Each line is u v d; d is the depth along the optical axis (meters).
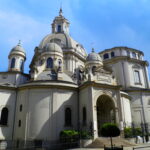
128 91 41.69
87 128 27.22
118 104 30.19
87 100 28.70
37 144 27.11
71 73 40.72
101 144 23.20
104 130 18.77
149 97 42.31
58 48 40.69
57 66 37.09
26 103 29.58
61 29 55.97
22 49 42.16
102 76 31.31
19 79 37.38
